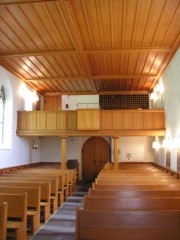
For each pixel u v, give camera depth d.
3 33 8.78
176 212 3.54
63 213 8.87
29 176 10.05
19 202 5.72
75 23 7.91
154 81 14.69
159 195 6.09
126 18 7.72
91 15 7.57
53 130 13.62
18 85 13.70
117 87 16.20
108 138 19.56
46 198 7.99
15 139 13.44
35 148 16.88
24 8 7.33
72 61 11.47
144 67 12.23
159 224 3.49
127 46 9.66
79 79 14.26
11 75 12.80
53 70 12.76
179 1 6.88
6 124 12.82
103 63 11.66
